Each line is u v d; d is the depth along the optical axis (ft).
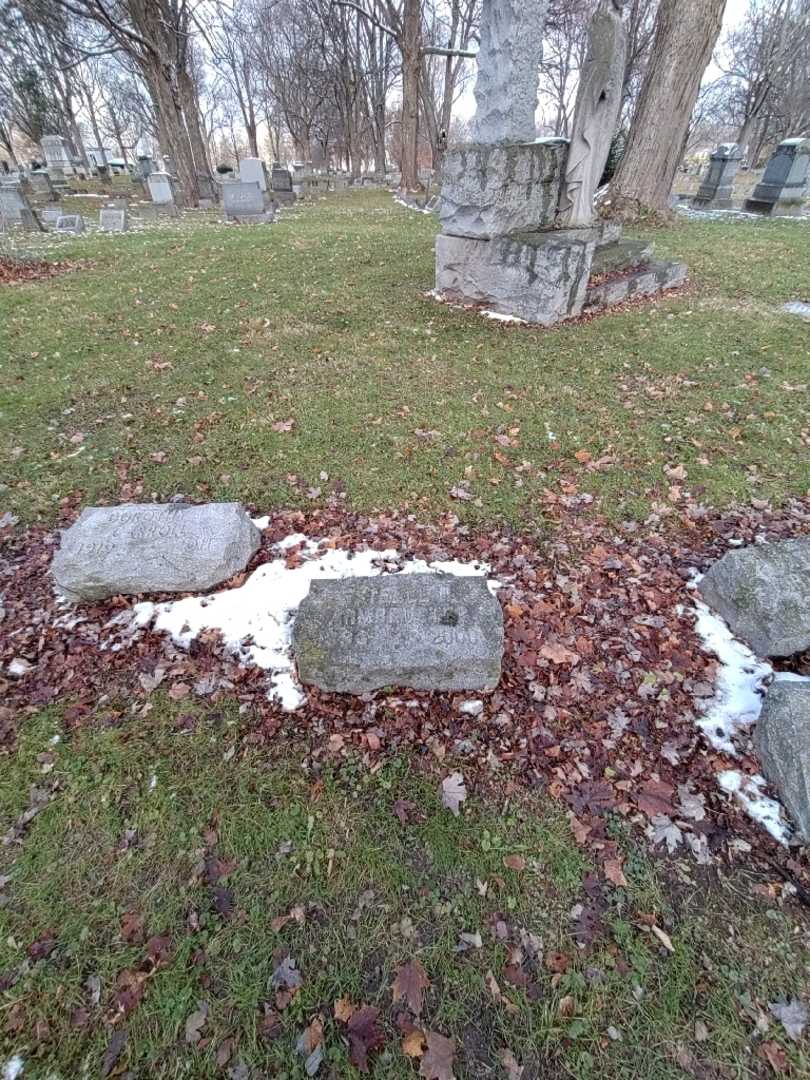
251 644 10.72
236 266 33.83
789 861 7.72
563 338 23.57
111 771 8.79
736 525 13.69
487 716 9.50
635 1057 6.10
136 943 6.97
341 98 133.28
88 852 7.86
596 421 17.61
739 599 10.79
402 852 7.87
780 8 107.45
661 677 10.09
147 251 38.32
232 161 204.44
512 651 10.49
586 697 9.78
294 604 11.49
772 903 7.31
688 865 7.68
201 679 10.12
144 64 66.74
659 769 8.79
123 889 7.48
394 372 20.51
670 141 43.32
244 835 8.04
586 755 8.96
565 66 120.98
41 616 11.38
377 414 17.87
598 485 14.92
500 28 21.18
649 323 25.16
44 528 13.78
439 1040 6.17
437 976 6.68
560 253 23.26
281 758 8.98
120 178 113.50
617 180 45.75
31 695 9.86
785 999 6.51
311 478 15.16
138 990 6.56
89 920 7.18
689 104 42.14
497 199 23.98
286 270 32.86
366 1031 6.24
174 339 23.65
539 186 24.95
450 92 98.48
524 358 21.70
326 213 62.34
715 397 18.97
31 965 6.77
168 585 11.58
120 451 16.37
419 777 8.72
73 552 11.24
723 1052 6.13
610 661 10.39
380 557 12.72
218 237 42.88
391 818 8.23
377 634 9.53
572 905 7.32
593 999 6.51
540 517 13.85
